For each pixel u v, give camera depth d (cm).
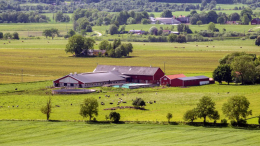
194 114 14800
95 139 13038
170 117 15025
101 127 14488
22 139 13212
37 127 14600
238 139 12700
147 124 14838
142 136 13250
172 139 12825
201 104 14762
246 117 15525
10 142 12912
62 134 13725
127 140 12825
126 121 15188
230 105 14575
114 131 13950
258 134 13250
